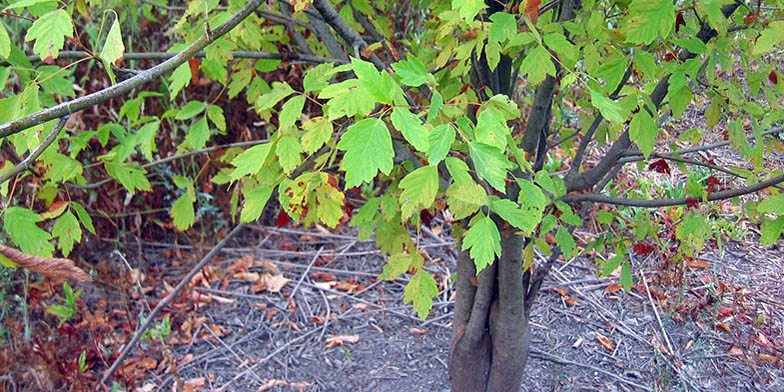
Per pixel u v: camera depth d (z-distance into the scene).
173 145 4.02
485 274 2.31
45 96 1.78
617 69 1.57
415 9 3.86
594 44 1.66
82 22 3.52
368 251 4.16
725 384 2.92
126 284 3.61
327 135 1.40
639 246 2.37
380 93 1.08
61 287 3.50
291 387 2.98
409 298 1.74
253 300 3.68
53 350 2.83
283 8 2.18
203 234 3.96
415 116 1.11
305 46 2.21
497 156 1.16
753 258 3.93
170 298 2.72
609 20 2.06
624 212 3.99
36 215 1.78
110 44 1.23
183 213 2.25
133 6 2.45
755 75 1.90
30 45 3.25
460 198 1.27
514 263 2.18
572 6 1.95
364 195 4.27
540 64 1.50
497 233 1.30
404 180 1.22
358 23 2.27
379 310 3.56
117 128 2.18
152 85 3.85
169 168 3.77
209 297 3.68
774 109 2.02
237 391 2.96
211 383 3.01
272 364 3.15
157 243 4.09
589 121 2.47
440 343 3.28
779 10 1.77
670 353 3.12
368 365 3.12
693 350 3.14
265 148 1.49
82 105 1.07
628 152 2.09
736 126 1.87
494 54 1.58
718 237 2.64
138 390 2.93
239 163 1.48
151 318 2.72
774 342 3.19
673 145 2.39
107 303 3.54
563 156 4.79
